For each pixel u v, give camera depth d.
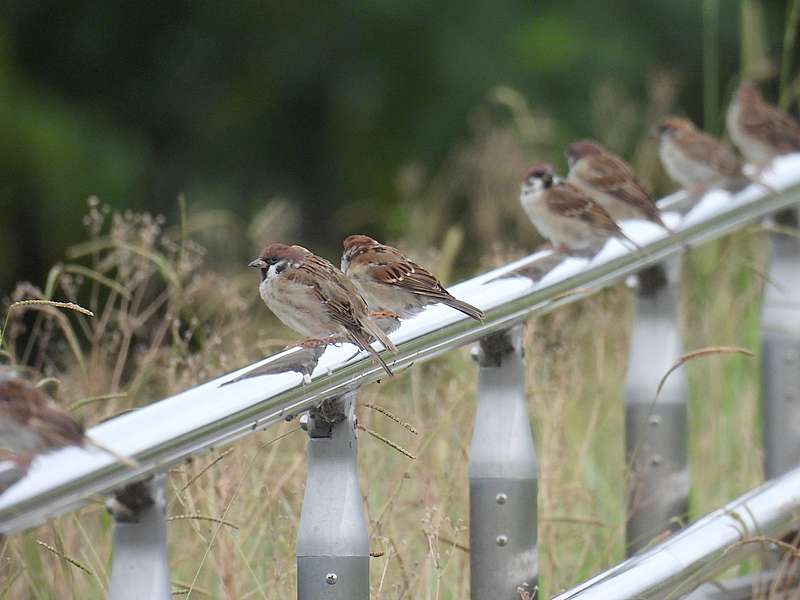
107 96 23.48
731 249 13.38
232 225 19.09
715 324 12.62
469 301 6.99
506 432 7.18
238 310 10.79
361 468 8.80
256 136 23.86
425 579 7.62
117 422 5.23
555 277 7.66
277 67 23.80
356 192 23.36
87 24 23.42
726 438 11.47
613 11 23.08
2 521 4.71
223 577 7.26
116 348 10.78
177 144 23.70
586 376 11.78
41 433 5.45
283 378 5.73
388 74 23.31
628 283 9.09
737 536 7.89
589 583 7.21
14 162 21.33
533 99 22.41
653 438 8.95
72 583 7.36
